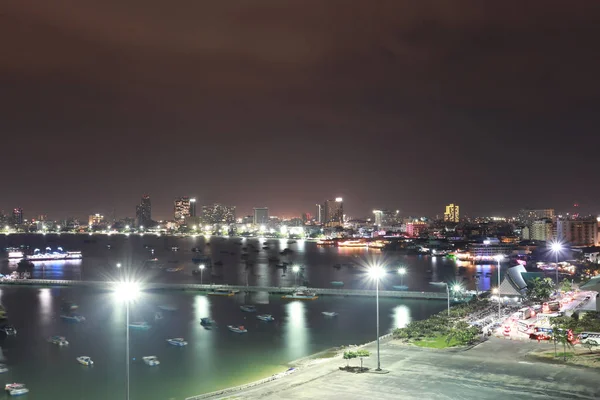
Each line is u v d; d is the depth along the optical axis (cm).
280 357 14562
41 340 17012
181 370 13450
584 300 17438
